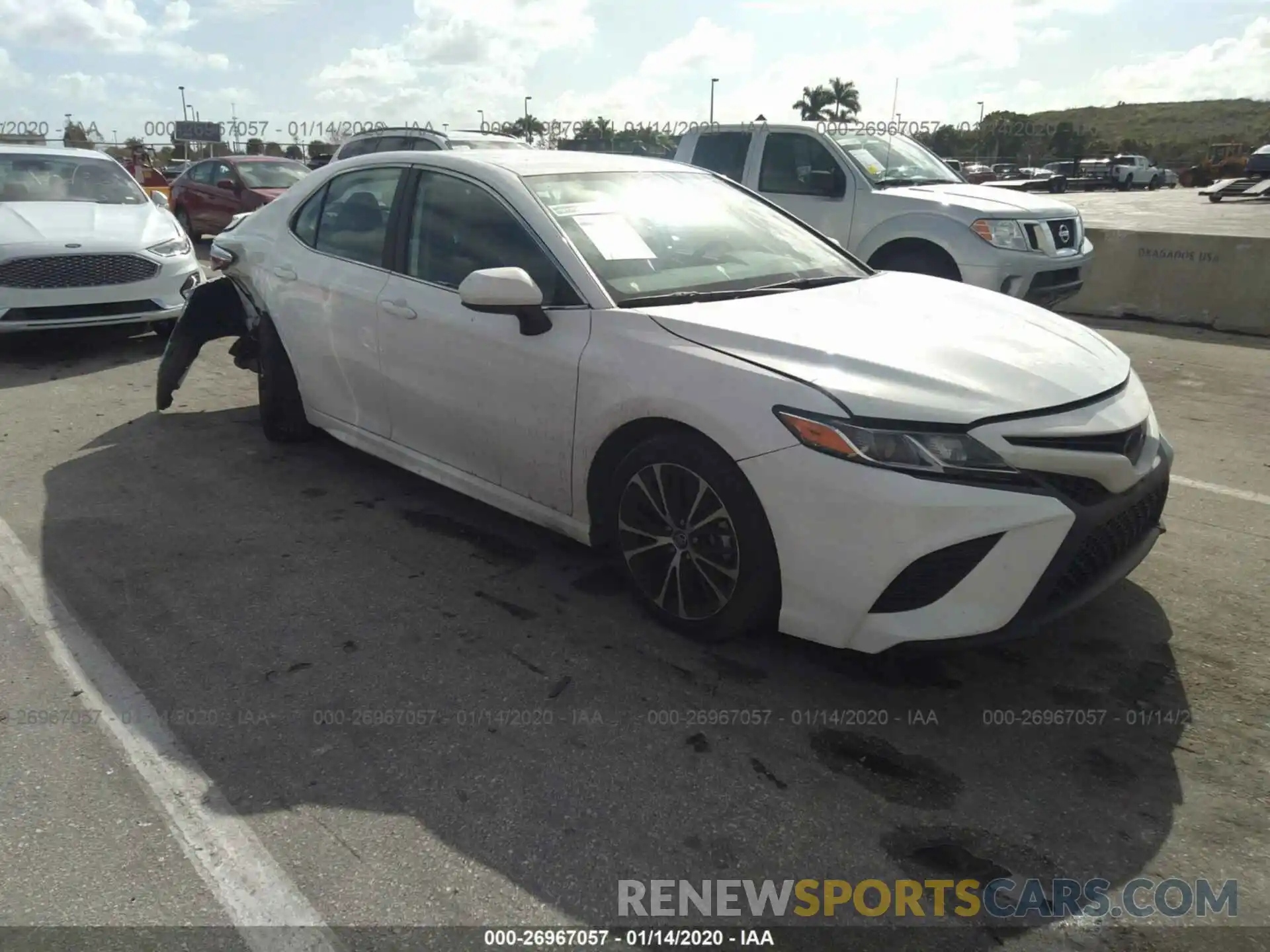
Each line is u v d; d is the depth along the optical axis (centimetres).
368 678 305
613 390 317
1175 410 614
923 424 263
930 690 298
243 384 678
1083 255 797
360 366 434
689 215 404
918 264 780
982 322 333
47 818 241
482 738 274
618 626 337
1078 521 266
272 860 227
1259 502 449
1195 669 309
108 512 440
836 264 412
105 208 797
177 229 809
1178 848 232
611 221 374
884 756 266
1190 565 383
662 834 236
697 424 293
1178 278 934
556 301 347
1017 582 263
